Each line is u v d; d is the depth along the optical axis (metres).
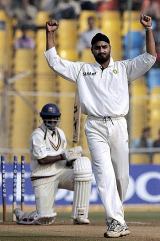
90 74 27.48
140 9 73.06
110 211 26.91
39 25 72.94
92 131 27.38
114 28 72.62
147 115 68.19
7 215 45.53
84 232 31.20
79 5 74.25
